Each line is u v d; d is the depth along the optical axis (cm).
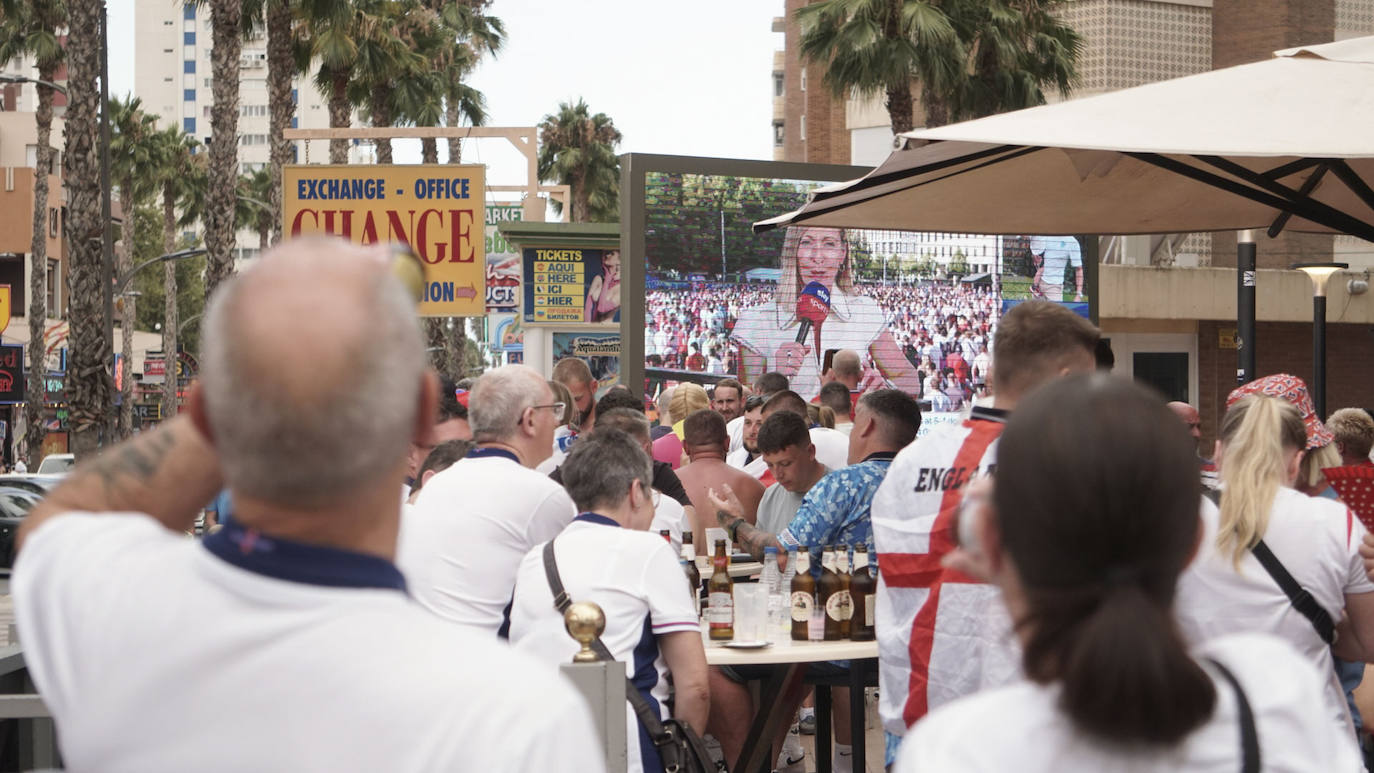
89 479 147
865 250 1353
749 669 540
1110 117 400
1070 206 591
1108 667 126
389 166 1606
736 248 1320
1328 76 414
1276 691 138
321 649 124
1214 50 2989
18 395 3872
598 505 405
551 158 5422
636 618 390
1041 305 325
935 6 1961
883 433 518
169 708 125
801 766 641
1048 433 136
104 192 2564
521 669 128
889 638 333
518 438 450
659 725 376
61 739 133
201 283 8256
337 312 126
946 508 318
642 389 1276
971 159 490
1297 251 2662
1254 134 370
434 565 418
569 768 124
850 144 3114
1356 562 298
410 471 557
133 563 133
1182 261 2681
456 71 4544
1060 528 133
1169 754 129
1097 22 2869
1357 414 634
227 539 130
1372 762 433
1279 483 302
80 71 2116
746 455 889
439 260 1596
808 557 498
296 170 1598
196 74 15450
